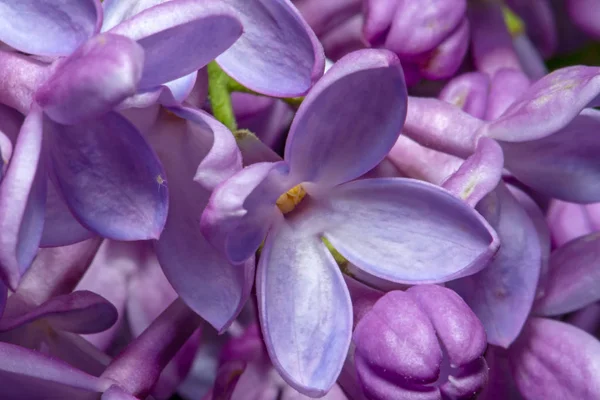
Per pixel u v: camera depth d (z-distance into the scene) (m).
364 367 0.09
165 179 0.09
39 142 0.08
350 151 0.09
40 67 0.09
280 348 0.09
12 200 0.08
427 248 0.09
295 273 0.09
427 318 0.09
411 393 0.09
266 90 0.09
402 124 0.09
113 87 0.08
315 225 0.09
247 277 0.09
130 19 0.08
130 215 0.09
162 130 0.09
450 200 0.09
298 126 0.09
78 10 0.09
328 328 0.09
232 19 0.08
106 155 0.09
